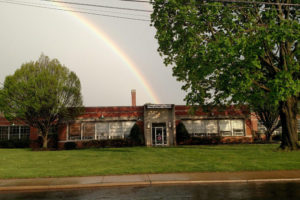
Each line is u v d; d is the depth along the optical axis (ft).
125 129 107.76
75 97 94.58
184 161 51.37
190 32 59.93
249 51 53.47
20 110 86.33
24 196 28.58
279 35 52.54
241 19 64.75
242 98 59.57
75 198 27.04
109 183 33.42
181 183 33.78
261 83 68.18
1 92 87.10
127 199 25.88
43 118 92.12
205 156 59.00
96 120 106.52
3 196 28.78
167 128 106.52
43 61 91.40
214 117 110.22
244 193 27.71
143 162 50.98
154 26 68.90
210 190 29.50
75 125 105.70
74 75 94.99
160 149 81.35
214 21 62.85
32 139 108.68
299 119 111.86
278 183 33.14
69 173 40.14
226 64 55.06
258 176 36.52
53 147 103.35
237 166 44.09
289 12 67.15
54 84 87.66
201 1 63.16
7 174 39.88
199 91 73.10
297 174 37.55
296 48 62.85
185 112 109.70
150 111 106.93
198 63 58.95
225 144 102.17
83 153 71.97
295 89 53.11
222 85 58.65
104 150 81.61
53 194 29.27
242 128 111.24
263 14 61.98
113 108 108.27
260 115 105.40
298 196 26.05
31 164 50.55
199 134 109.50
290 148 67.00
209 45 53.93
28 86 84.79
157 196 26.91
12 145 105.40
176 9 61.93
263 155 58.54
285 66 63.31
